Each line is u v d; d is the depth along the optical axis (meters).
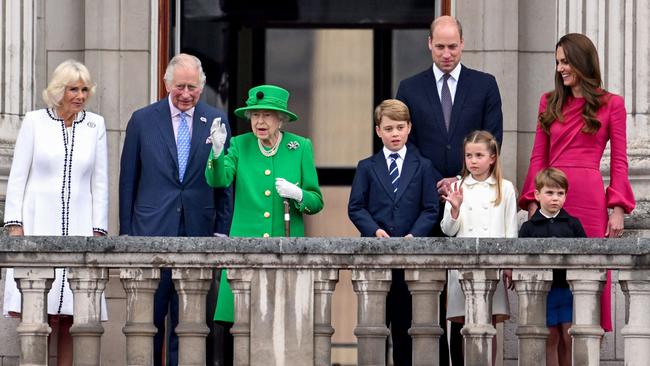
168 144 48.66
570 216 46.94
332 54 61.09
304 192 48.31
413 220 48.38
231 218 49.06
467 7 57.09
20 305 46.62
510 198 47.97
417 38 60.91
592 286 44.22
